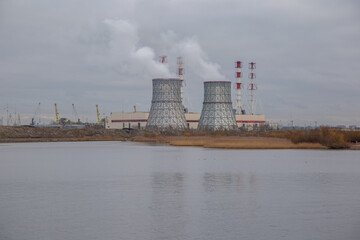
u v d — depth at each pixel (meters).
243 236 33.47
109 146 163.75
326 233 34.19
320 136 133.12
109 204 44.44
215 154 108.31
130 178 63.25
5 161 93.94
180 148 141.00
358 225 36.34
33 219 38.50
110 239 32.81
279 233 34.19
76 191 52.16
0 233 34.41
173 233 34.22
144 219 38.34
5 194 50.38
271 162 85.12
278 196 48.25
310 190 52.00
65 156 108.69
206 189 52.97
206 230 35.03
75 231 34.84
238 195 48.88
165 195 49.09
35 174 69.25
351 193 50.00
